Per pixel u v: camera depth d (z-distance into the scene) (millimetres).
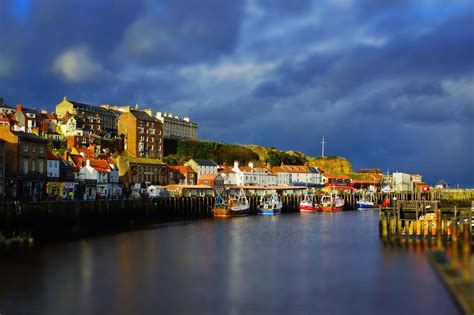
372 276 54156
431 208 99750
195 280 51969
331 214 146250
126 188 144625
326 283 51156
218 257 64812
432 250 68062
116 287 48844
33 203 79188
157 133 195250
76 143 168625
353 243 78125
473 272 50781
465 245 47000
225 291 47969
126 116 188750
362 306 43562
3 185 93375
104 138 182625
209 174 171750
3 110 176875
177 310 42375
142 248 70875
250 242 79312
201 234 89000
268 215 140125
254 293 47406
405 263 61062
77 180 121875
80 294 46344
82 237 80625
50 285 49094
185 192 149375
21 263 58375
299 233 92938
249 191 179125
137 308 42719
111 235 84562
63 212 84750
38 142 107812
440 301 44781
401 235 84562
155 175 160500
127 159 152500
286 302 44719
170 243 76438
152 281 51281
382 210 91875
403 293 47406
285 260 63156
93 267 57156
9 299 44594
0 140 93125
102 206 95062
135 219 106125
